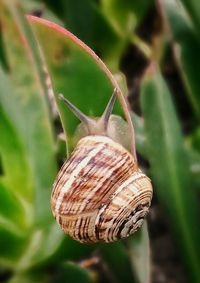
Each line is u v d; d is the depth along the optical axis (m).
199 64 0.17
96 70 0.13
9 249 0.15
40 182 0.15
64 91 0.13
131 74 0.21
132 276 0.16
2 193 0.15
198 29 0.17
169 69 0.21
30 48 0.14
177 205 0.15
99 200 0.14
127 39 0.19
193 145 0.18
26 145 0.15
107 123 0.14
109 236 0.14
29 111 0.15
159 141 0.16
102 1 0.19
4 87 0.15
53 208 0.14
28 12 0.20
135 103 0.20
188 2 0.17
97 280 0.17
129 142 0.14
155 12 0.21
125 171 0.14
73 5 0.18
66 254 0.15
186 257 0.15
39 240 0.15
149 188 0.14
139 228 0.14
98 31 0.19
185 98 0.21
